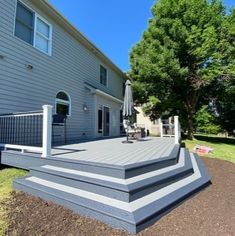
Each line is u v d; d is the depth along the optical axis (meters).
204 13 14.52
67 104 11.03
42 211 3.61
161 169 4.98
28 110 8.28
